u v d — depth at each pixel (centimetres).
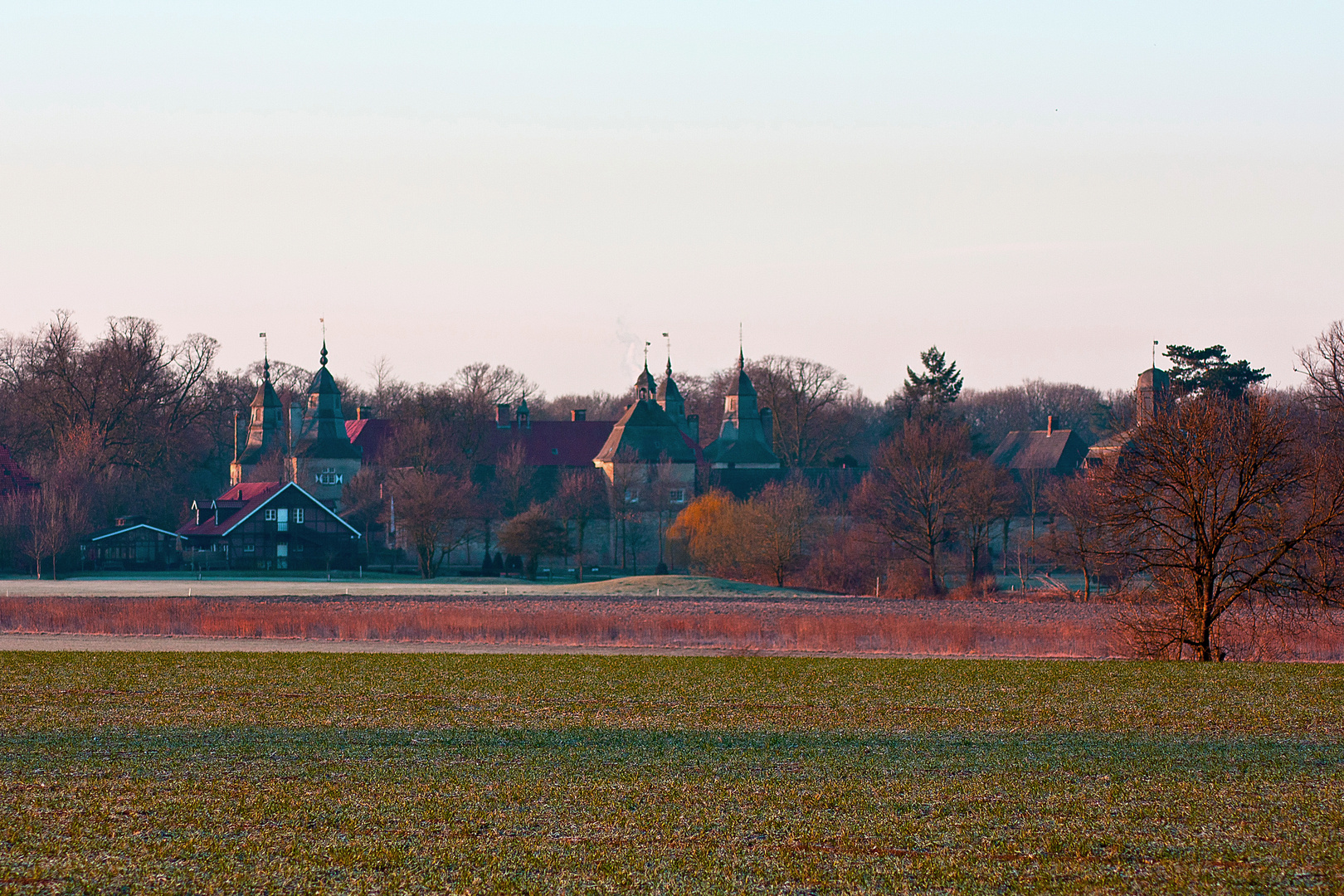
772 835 5062
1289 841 4944
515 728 7375
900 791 5762
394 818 5272
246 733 7231
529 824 5200
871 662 10756
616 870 4625
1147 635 11362
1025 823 5212
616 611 18762
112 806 5453
